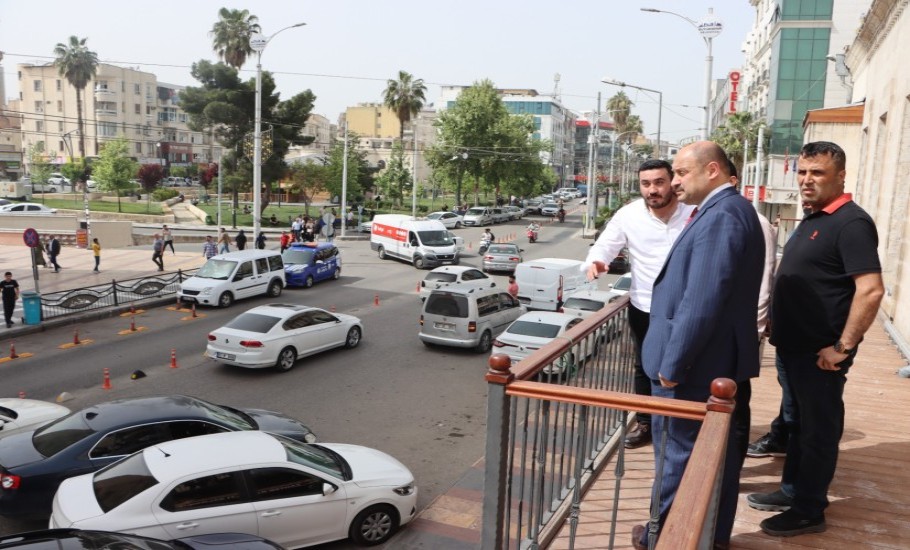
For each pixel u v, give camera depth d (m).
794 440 4.16
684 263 3.12
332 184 65.38
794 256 3.91
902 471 4.73
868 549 3.70
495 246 36.97
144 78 118.31
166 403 10.02
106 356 18.39
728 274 2.91
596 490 4.43
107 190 65.19
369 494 8.99
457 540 9.33
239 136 60.34
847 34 47.22
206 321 22.91
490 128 72.69
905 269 9.49
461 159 72.94
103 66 110.44
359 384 16.50
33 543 5.32
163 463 7.98
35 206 54.28
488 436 2.96
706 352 3.08
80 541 5.40
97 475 8.09
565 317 16.88
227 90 59.16
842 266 3.76
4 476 8.64
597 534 3.82
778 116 49.12
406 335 21.64
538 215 82.00
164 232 38.50
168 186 104.00
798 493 3.88
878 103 14.22
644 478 4.60
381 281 32.38
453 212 69.25
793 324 3.87
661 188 4.26
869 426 5.68
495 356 2.97
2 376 16.45
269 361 17.00
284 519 8.29
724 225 2.96
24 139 112.88
